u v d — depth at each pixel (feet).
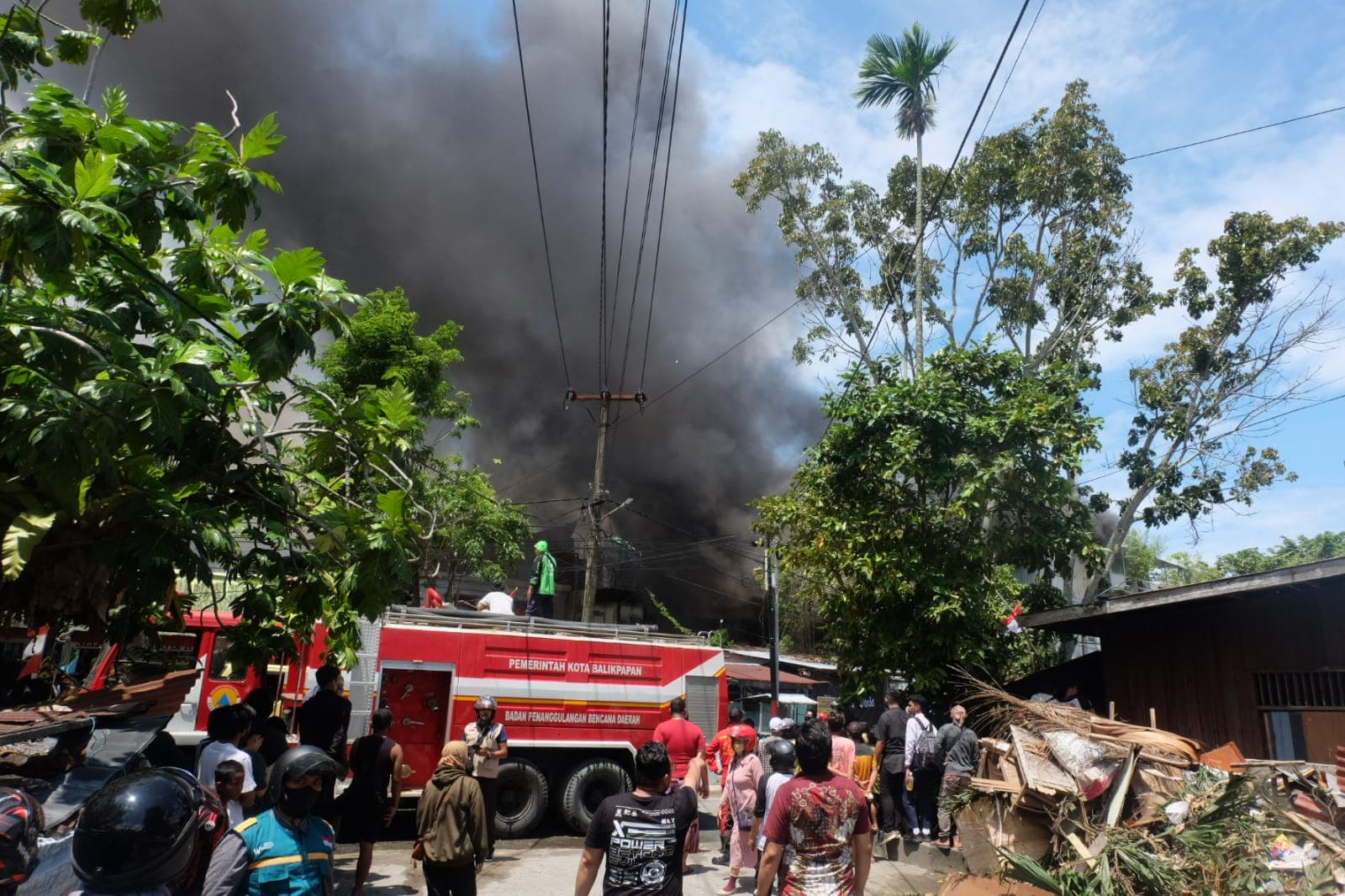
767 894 14.58
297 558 18.52
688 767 33.40
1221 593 32.42
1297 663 32.73
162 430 14.51
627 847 13.76
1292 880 19.31
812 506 46.14
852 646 46.09
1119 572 128.47
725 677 41.55
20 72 16.66
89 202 13.94
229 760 16.85
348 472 19.62
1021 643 45.93
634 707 38.65
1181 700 36.76
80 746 15.29
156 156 16.15
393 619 35.65
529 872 29.04
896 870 30.27
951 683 42.37
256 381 17.48
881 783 34.42
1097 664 45.93
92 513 14.85
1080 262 76.54
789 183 84.43
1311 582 30.04
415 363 66.03
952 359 46.52
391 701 35.04
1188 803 21.40
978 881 22.20
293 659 21.34
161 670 37.06
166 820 8.00
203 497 17.76
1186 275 70.03
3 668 24.38
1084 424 43.78
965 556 42.65
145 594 15.16
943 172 80.12
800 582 51.11
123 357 14.73
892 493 44.78
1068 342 78.07
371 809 22.31
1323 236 65.87
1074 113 74.95
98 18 18.40
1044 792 22.52
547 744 36.42
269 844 11.37
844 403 46.29
